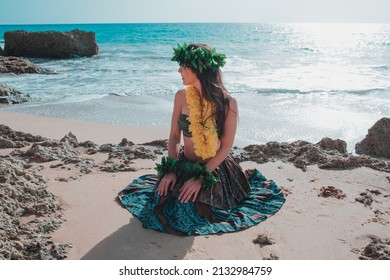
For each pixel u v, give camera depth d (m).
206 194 3.86
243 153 5.83
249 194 4.31
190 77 3.86
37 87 15.44
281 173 5.15
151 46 42.62
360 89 13.63
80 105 11.38
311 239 3.55
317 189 4.65
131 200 4.20
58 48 29.31
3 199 3.86
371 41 59.19
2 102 11.78
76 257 3.21
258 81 16.11
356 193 4.56
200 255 3.28
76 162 5.39
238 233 3.65
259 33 89.12
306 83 15.45
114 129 8.36
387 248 3.32
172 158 4.04
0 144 6.14
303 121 9.20
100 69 21.80
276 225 3.79
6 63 20.09
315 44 50.47
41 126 8.64
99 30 100.31
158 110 10.52
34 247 3.27
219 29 115.12
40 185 4.52
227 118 3.91
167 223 3.68
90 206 4.12
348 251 3.37
